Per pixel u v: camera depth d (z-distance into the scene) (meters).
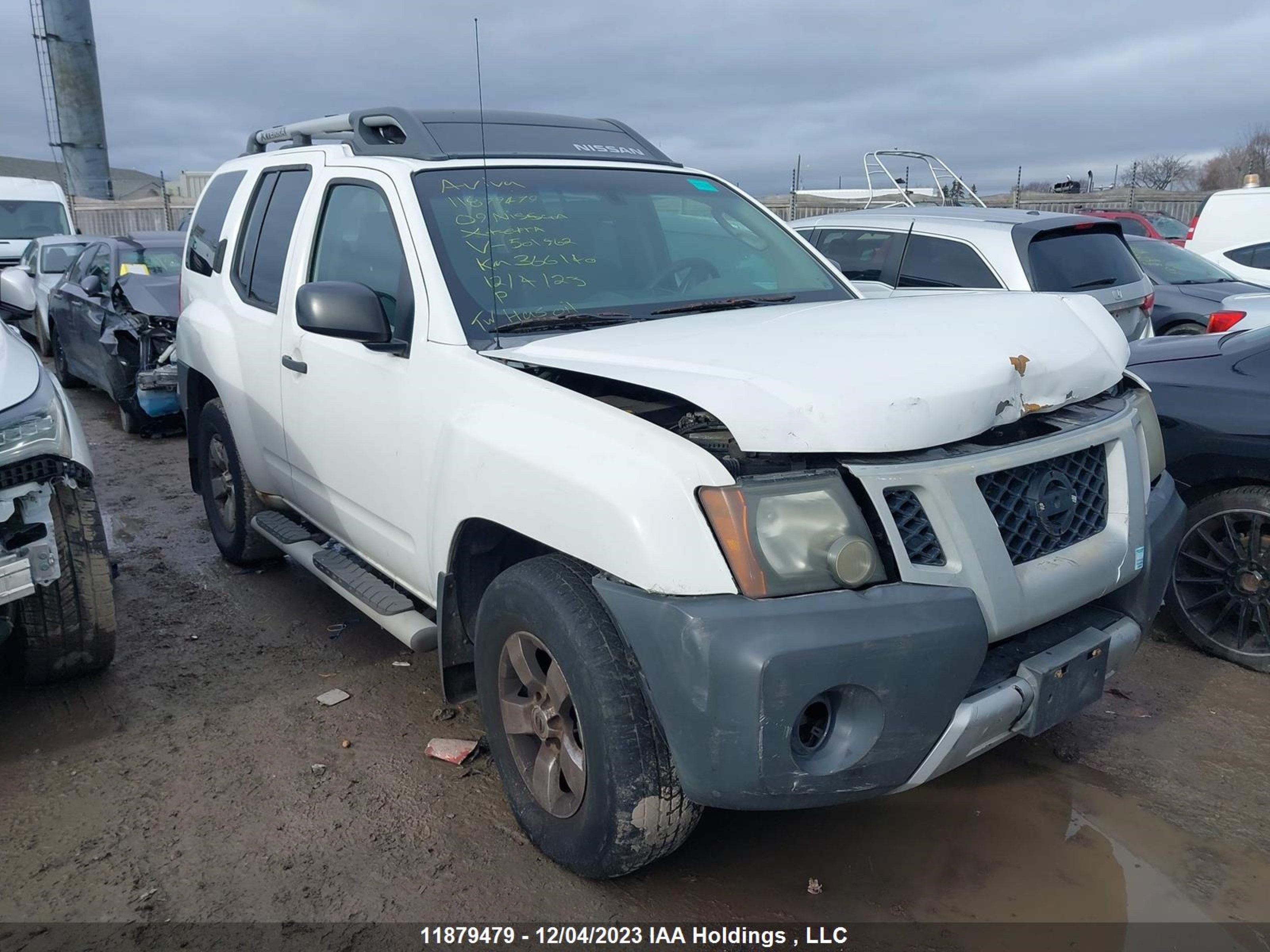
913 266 7.07
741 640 2.19
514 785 2.94
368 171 3.75
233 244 4.90
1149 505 3.03
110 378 8.83
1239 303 6.89
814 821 3.09
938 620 2.29
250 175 4.94
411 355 3.28
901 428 2.37
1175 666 4.14
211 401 5.23
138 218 24.84
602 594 2.44
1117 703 3.83
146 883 2.79
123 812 3.13
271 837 3.01
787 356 2.59
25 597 3.50
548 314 3.32
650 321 3.22
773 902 2.71
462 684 3.26
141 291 8.66
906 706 2.29
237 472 5.01
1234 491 4.08
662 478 2.35
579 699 2.53
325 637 4.49
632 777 2.46
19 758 3.46
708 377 2.50
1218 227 14.06
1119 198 23.59
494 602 2.85
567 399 2.69
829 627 2.21
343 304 3.16
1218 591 4.16
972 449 2.51
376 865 2.87
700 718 2.25
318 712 3.79
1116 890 2.76
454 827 3.05
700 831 3.04
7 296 13.65
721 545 2.28
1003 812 3.13
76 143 26.11
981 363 2.58
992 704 2.44
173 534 6.10
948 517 2.39
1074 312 3.17
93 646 3.83
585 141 4.16
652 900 2.72
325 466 3.94
